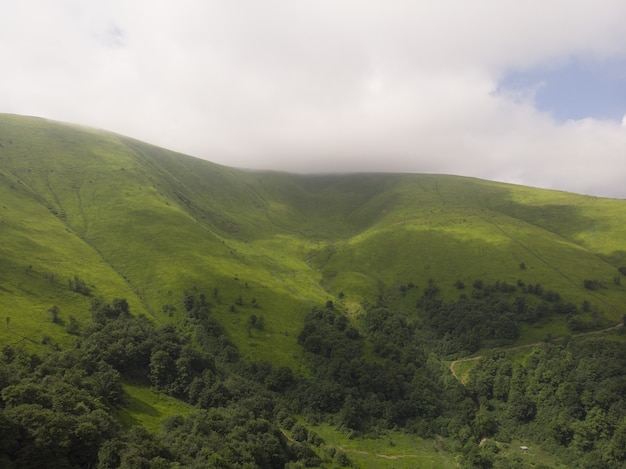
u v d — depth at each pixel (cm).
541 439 14300
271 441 10519
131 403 11294
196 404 12469
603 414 13700
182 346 14188
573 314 19688
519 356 17738
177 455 8550
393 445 14062
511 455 13712
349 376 15950
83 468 7356
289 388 15488
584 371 15375
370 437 14262
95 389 10256
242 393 13750
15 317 13750
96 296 17412
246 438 10225
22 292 15638
